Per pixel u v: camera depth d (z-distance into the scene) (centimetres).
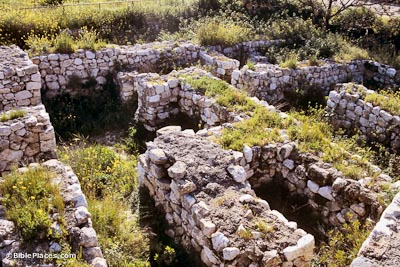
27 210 515
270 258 509
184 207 622
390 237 468
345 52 1625
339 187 672
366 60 1553
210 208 591
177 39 1505
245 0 1897
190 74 1136
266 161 764
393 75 1467
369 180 697
